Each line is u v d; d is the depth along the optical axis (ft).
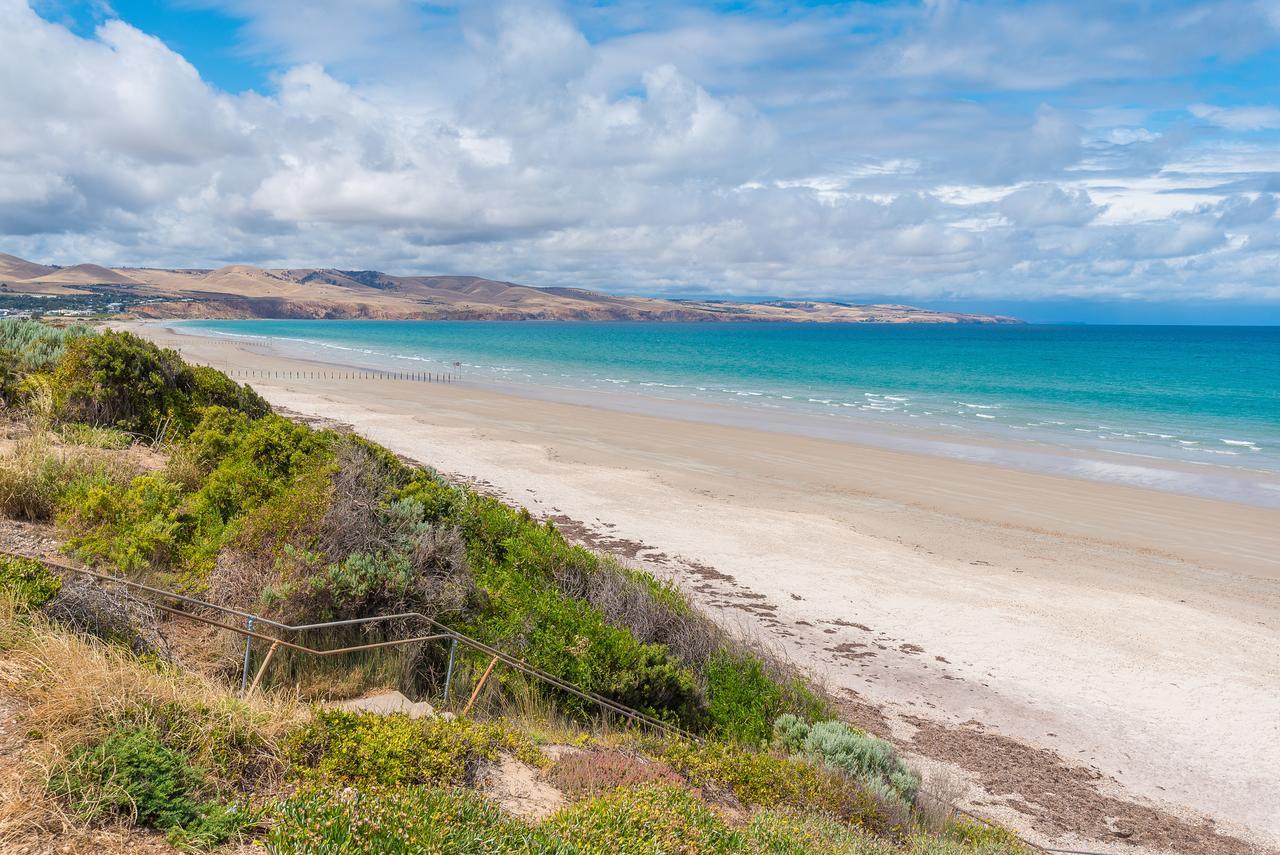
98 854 11.23
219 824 12.59
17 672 15.05
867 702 37.93
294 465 37.50
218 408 44.19
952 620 48.78
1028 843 26.86
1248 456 106.52
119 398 44.01
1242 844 29.32
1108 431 128.06
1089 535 67.62
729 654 36.40
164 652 20.36
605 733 26.81
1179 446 114.42
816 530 65.67
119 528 26.68
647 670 30.07
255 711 16.58
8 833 11.12
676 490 76.64
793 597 50.93
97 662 15.62
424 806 12.92
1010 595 53.21
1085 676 42.32
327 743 16.26
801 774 24.98
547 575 37.45
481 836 12.60
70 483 29.55
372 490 34.81
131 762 12.98
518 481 75.51
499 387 174.50
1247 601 53.52
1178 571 59.31
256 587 25.25
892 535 65.51
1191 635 47.70
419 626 27.17
